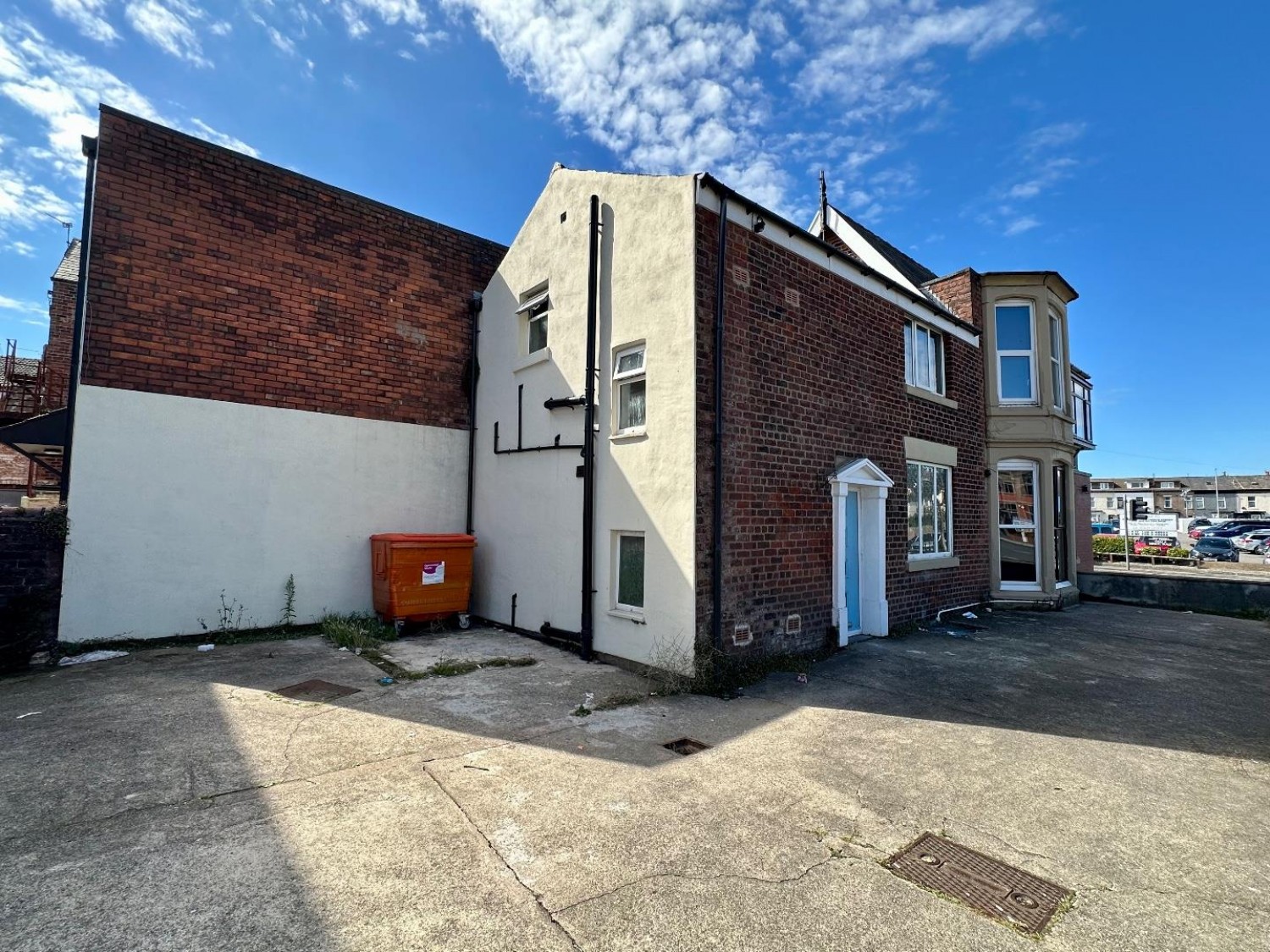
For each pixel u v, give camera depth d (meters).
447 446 10.26
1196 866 3.25
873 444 9.30
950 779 4.28
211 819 3.52
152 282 7.76
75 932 2.55
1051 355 12.92
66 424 7.45
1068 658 7.81
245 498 8.33
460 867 3.10
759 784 4.17
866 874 3.13
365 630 8.40
